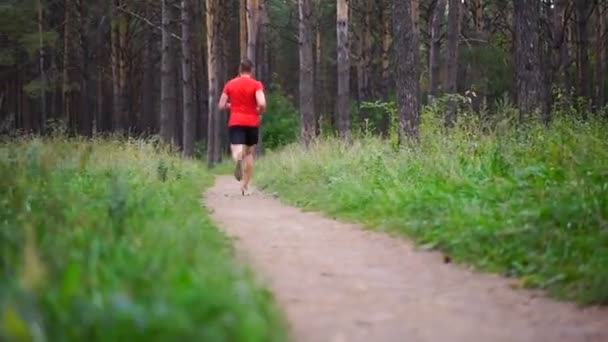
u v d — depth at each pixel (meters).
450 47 24.78
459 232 6.98
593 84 39.22
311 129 23.31
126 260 4.21
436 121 12.92
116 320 2.99
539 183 8.25
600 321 4.47
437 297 5.09
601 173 7.96
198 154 44.41
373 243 7.40
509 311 4.72
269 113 39.94
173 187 11.48
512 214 7.19
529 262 5.98
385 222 8.41
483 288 5.40
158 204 7.93
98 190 8.59
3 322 2.57
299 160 16.14
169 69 28.72
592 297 4.89
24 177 7.52
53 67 40.03
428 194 8.75
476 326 4.35
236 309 3.38
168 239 5.12
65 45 38.69
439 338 4.08
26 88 37.84
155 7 39.94
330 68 55.62
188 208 8.60
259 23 30.48
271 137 39.25
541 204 7.20
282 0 48.81
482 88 32.91
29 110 48.88
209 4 30.80
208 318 3.20
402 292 5.23
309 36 23.52
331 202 10.55
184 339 2.96
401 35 14.95
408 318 4.50
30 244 3.78
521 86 16.34
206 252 4.92
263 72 36.19
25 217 5.53
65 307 3.08
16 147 11.50
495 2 37.44
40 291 3.21
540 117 13.07
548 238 6.28
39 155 9.23
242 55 32.56
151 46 46.47
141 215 6.18
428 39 40.03
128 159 14.19
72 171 10.49
